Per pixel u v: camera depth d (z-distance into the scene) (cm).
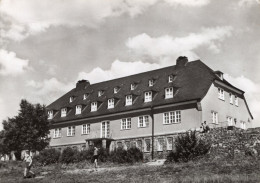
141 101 4353
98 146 4325
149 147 4034
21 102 4362
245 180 1769
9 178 2605
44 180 2364
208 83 3916
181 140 2961
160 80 4550
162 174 2275
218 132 3023
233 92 4466
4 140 4381
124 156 3494
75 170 3017
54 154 3884
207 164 2483
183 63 4544
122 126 4412
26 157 2609
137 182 2003
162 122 3984
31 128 4250
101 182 2116
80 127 4919
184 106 3822
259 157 2544
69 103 5584
